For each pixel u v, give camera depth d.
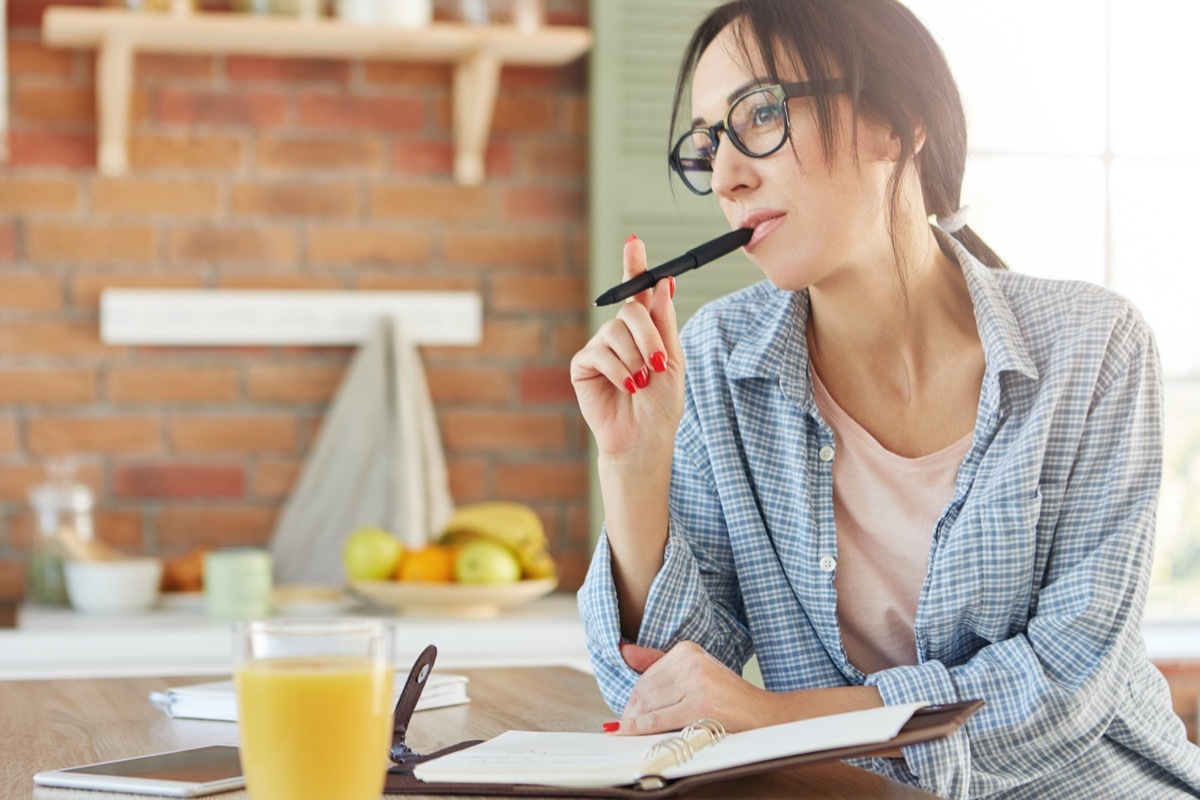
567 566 2.80
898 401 1.30
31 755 1.01
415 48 2.65
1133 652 1.18
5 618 2.49
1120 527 1.20
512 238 2.78
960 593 1.22
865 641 1.31
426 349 2.75
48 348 2.61
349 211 2.72
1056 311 1.27
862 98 1.17
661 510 1.21
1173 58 3.01
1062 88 2.98
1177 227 3.01
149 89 2.64
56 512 2.48
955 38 2.95
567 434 2.80
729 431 1.34
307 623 0.75
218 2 2.65
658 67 2.71
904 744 0.84
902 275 1.24
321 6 2.58
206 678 1.44
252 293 2.66
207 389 2.66
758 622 1.33
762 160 1.18
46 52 2.59
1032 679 1.12
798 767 0.92
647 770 0.85
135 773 0.91
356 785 0.73
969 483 1.24
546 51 2.68
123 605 2.35
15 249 2.59
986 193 2.95
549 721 1.14
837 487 1.31
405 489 2.62
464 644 2.24
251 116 2.68
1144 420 1.24
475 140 2.69
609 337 1.19
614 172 2.69
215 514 2.66
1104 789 1.23
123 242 2.63
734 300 1.42
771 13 1.19
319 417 2.70
